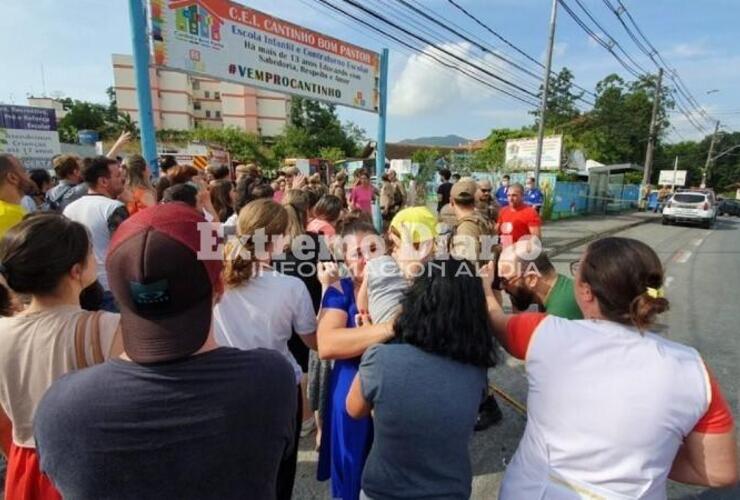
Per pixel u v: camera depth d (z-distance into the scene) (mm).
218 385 840
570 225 15383
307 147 49969
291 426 974
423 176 17891
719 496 2398
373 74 9727
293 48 7855
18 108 9430
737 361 4102
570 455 1099
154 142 5855
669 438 1044
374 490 1326
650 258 1130
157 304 794
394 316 1572
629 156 37250
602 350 1116
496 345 1353
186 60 6176
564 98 32406
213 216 3961
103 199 2846
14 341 1194
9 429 1289
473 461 2674
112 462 785
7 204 2459
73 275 1296
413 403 1222
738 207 28375
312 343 2000
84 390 798
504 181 11766
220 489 847
